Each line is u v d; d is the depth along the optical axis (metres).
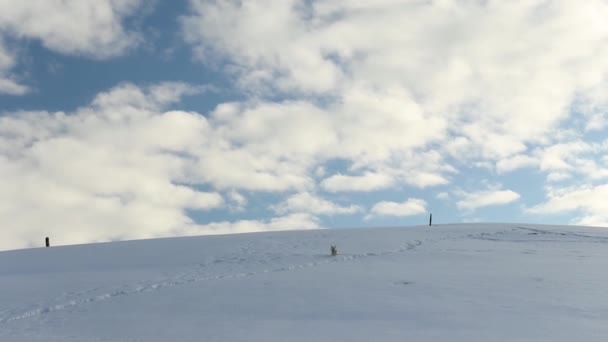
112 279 20.80
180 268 23.56
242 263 24.56
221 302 16.56
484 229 38.81
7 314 15.54
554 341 12.05
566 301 16.05
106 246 34.72
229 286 19.00
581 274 20.56
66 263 27.78
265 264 24.06
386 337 12.51
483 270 21.64
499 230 38.03
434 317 14.31
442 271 21.42
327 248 29.00
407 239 32.72
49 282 20.50
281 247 29.69
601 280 19.30
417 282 19.08
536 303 15.82
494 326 13.39
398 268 22.33
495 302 15.98
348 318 14.40
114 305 16.50
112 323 14.33
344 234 36.22
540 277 19.94
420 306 15.57
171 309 15.81
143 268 24.09
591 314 14.52
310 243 31.12
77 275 22.12
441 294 17.12
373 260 24.81
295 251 28.03
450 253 27.03
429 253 27.06
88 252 31.91
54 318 15.07
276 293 17.64
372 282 19.17
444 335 12.62
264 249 29.00
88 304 16.72
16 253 33.62
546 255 26.33
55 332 13.55
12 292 18.59
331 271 21.72
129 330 13.56
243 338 12.58
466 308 15.27
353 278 20.00
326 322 13.99
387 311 15.06
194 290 18.45
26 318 15.14
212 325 13.87
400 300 16.36
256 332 13.11
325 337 12.57
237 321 14.25
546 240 32.75
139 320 14.57
